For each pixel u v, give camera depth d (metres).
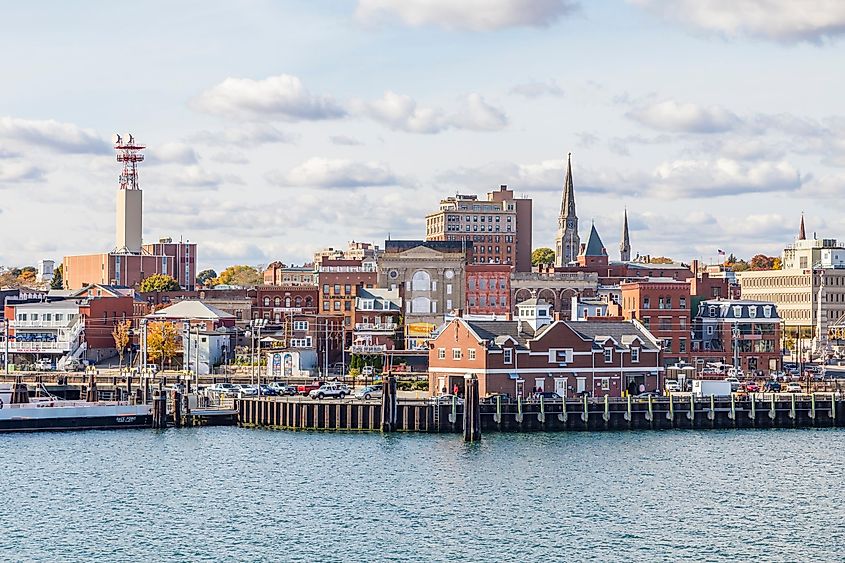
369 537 157.62
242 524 164.00
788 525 164.00
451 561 147.38
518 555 149.88
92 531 160.50
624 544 154.50
